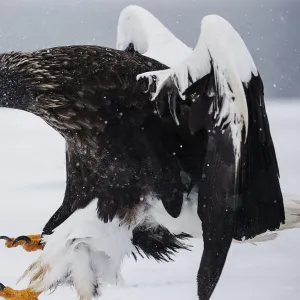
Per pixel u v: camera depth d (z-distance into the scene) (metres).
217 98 11.10
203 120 11.35
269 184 11.78
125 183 12.14
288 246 15.88
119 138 12.05
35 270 12.12
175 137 12.04
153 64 12.46
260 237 12.92
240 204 11.59
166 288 13.72
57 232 12.16
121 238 12.22
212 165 11.37
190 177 12.21
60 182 23.05
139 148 12.06
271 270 14.51
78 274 11.97
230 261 15.01
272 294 13.29
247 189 11.68
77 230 12.02
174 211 12.28
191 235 12.58
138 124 12.01
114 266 12.20
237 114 11.02
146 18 13.92
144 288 13.66
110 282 12.23
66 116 12.14
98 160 12.16
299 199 12.62
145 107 11.96
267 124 11.38
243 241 12.80
